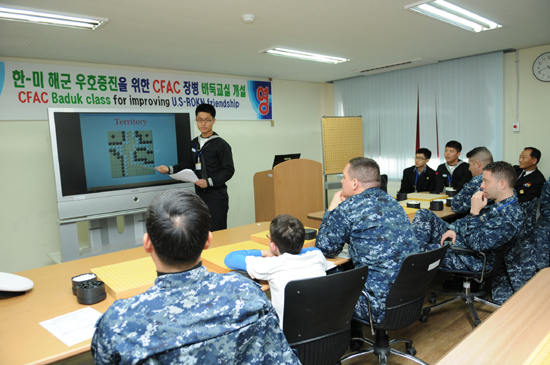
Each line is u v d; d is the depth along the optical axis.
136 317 0.73
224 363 0.76
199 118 3.72
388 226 1.87
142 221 4.03
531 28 3.83
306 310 1.49
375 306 1.85
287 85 6.45
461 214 3.37
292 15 3.12
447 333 2.61
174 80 5.07
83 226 4.37
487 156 3.28
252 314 0.82
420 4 2.98
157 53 4.14
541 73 4.69
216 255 1.97
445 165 4.78
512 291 2.98
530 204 3.62
